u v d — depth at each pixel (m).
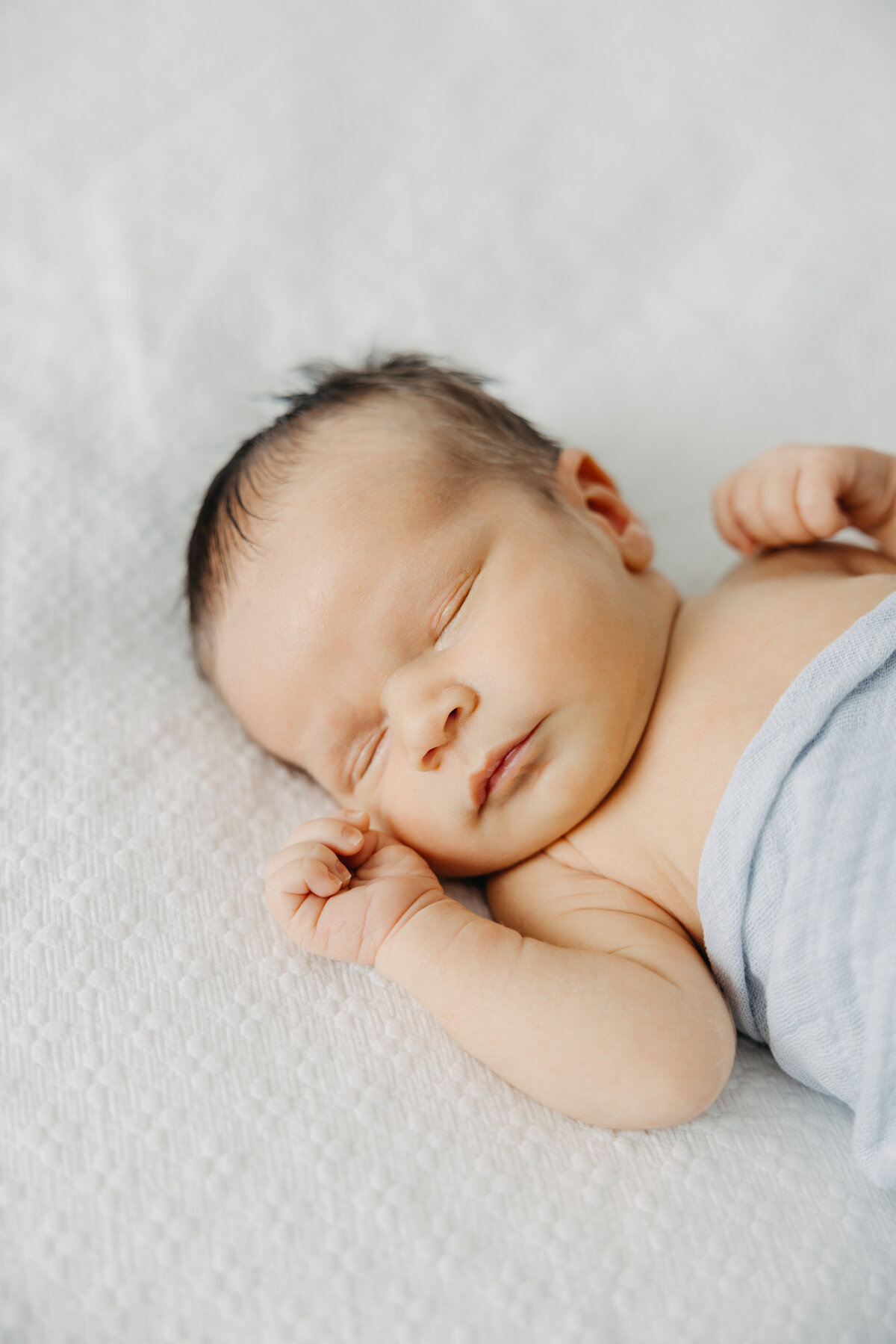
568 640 1.00
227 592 1.11
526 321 1.59
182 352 1.50
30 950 0.94
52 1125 0.84
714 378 1.55
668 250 1.65
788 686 1.01
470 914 0.97
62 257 1.57
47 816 1.05
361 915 0.96
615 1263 0.80
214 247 1.60
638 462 1.51
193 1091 0.87
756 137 1.69
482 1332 0.77
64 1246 0.79
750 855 0.92
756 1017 0.98
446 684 0.99
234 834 1.08
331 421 1.15
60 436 1.41
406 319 1.58
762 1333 0.78
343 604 1.02
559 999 0.90
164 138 1.67
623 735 1.02
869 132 1.66
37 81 1.71
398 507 1.04
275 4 1.76
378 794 1.08
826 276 1.60
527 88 1.73
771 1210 0.84
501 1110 0.89
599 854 1.04
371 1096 0.88
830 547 1.24
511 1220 0.82
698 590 1.42
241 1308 0.77
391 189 1.66
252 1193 0.82
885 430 1.52
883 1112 0.86
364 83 1.73
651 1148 0.87
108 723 1.16
